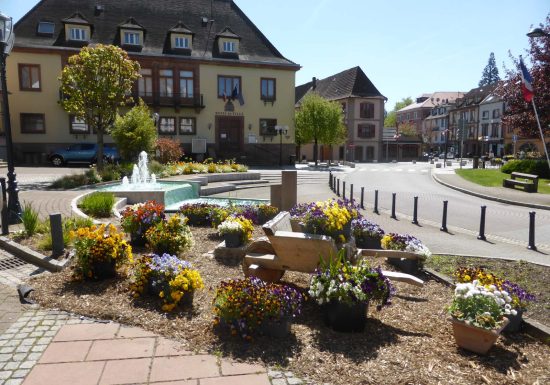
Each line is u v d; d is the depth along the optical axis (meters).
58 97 31.19
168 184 17.66
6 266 6.25
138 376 3.42
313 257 5.17
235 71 35.72
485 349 3.89
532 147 56.25
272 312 4.02
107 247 5.52
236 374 3.47
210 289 5.38
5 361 3.65
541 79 23.48
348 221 5.69
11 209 9.00
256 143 36.91
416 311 4.98
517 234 11.09
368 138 61.56
